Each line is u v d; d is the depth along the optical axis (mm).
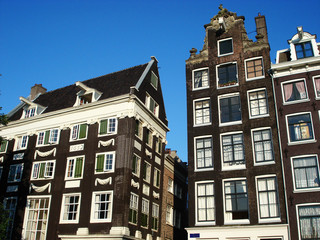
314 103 22297
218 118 24625
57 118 33562
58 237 27828
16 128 36469
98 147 29547
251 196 21578
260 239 20391
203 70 27062
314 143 21297
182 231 38219
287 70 23828
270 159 22172
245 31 26594
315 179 20562
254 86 24453
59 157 31438
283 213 20438
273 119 22953
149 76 34625
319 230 19406
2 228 25859
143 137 31156
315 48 23828
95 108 31422
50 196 30234
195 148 24641
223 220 21734
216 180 22922
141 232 28594
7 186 33719
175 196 37812
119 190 26891
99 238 25984
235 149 23406
